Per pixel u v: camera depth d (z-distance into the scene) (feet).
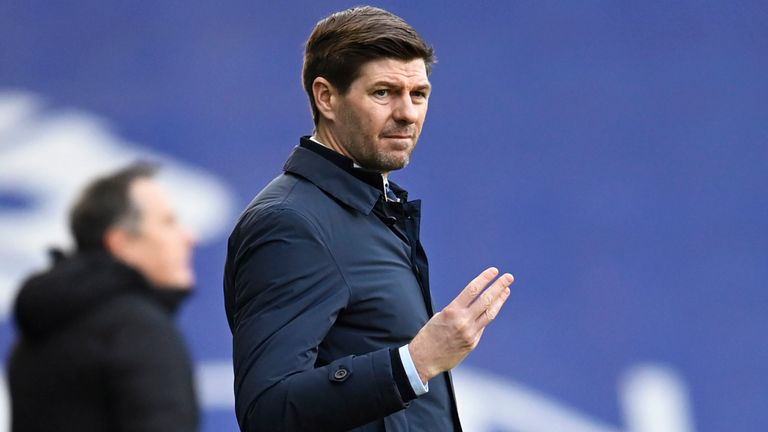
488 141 77.10
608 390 74.13
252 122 77.87
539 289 75.36
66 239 74.90
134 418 24.23
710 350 75.05
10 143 76.59
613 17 78.89
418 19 78.64
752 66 78.59
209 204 76.33
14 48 78.69
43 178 76.02
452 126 77.15
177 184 76.69
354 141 31.73
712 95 78.18
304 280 29.86
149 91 78.28
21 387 25.21
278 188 31.60
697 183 77.15
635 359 74.69
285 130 77.97
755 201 77.00
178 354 25.07
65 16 79.10
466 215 76.02
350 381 28.50
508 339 74.38
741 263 76.13
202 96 78.18
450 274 75.31
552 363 74.28
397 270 31.32
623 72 78.38
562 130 77.51
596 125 77.66
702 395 74.43
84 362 24.61
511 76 77.97
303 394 28.48
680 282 75.87
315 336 29.40
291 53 78.74
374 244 31.19
